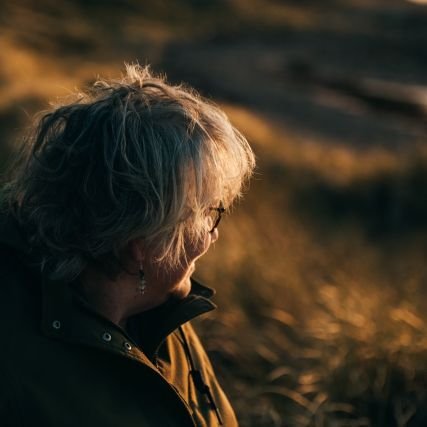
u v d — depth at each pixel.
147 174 1.09
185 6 50.16
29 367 1.09
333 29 45.91
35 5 37.88
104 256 1.18
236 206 6.55
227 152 1.19
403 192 8.59
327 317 4.06
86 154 1.12
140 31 37.06
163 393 1.17
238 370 3.56
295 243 6.12
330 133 14.31
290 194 8.39
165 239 1.16
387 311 4.00
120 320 1.29
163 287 1.24
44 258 1.16
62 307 1.13
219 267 4.49
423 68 35.38
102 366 1.14
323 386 3.39
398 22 54.44
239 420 3.17
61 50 25.92
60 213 1.13
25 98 10.20
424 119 18.61
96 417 1.10
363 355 3.48
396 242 7.09
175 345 1.44
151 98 1.16
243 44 36.31
